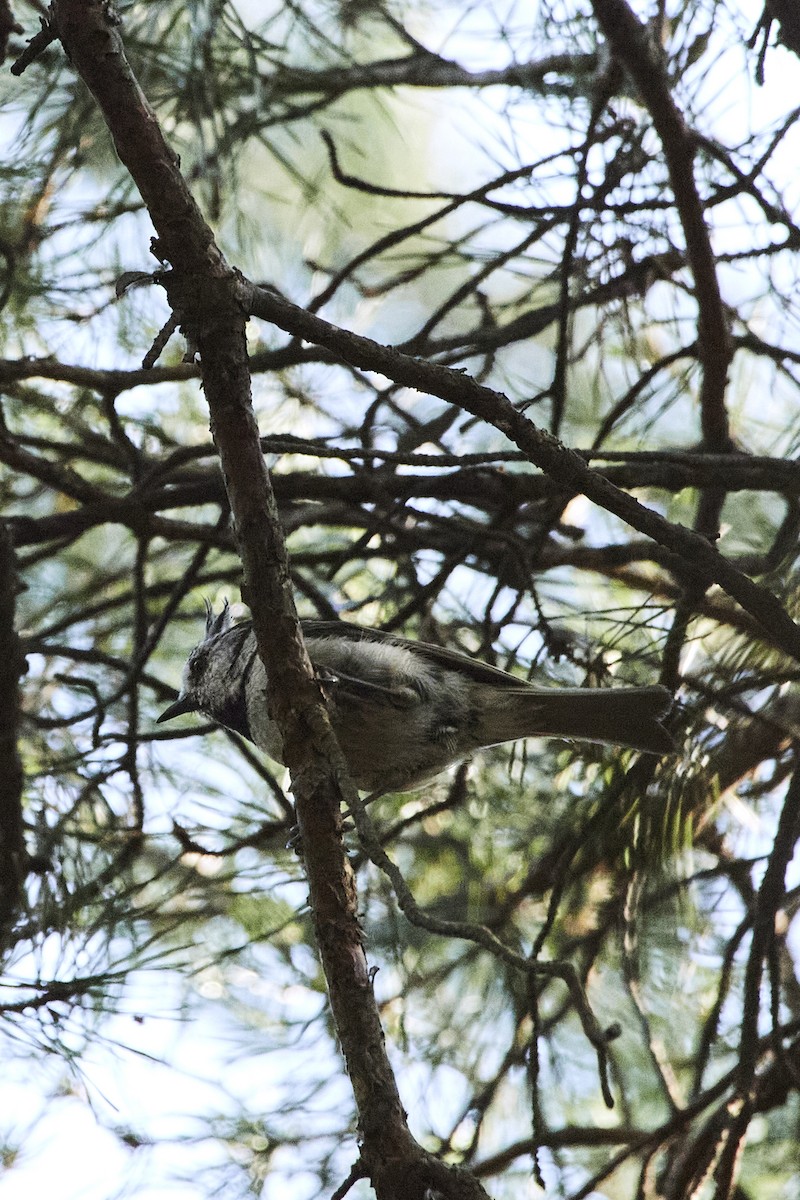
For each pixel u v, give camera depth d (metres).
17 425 9.97
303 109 9.05
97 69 5.18
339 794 4.96
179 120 8.52
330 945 4.72
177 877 8.16
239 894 7.76
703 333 8.58
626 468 9.09
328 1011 8.01
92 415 9.86
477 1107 7.81
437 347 9.41
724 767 7.31
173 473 9.54
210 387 5.22
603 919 8.20
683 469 8.97
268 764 9.27
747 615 7.32
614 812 7.38
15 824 7.18
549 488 9.08
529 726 7.71
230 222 9.37
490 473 9.32
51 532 9.09
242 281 5.32
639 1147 7.07
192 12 7.91
